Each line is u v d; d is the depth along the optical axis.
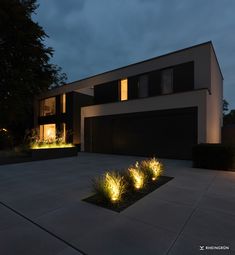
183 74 14.06
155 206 4.39
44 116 24.44
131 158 13.65
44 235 3.14
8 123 19.45
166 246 2.81
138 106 15.00
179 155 12.97
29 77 15.92
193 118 12.45
